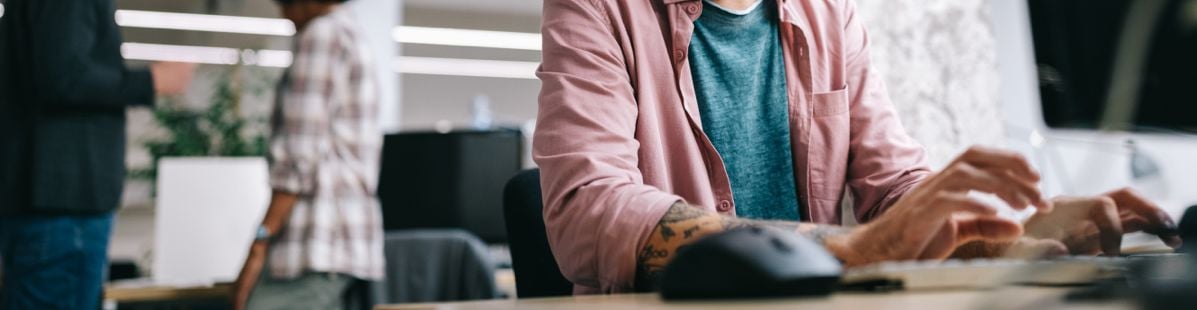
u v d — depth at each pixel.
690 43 1.15
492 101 11.01
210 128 5.62
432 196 2.92
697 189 1.10
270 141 1.99
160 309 2.31
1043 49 0.96
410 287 2.30
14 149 2.10
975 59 2.37
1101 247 0.73
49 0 2.07
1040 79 0.97
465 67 10.84
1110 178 2.15
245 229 2.88
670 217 0.81
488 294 2.34
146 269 4.28
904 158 1.20
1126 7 0.82
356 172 2.02
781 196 1.17
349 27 2.04
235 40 9.35
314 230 1.95
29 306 2.12
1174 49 0.84
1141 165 2.14
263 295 1.97
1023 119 2.35
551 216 0.94
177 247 2.83
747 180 1.16
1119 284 0.44
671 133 1.12
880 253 0.67
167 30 9.24
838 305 0.46
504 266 2.82
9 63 2.11
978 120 2.35
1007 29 2.41
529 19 9.69
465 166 2.92
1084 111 0.91
